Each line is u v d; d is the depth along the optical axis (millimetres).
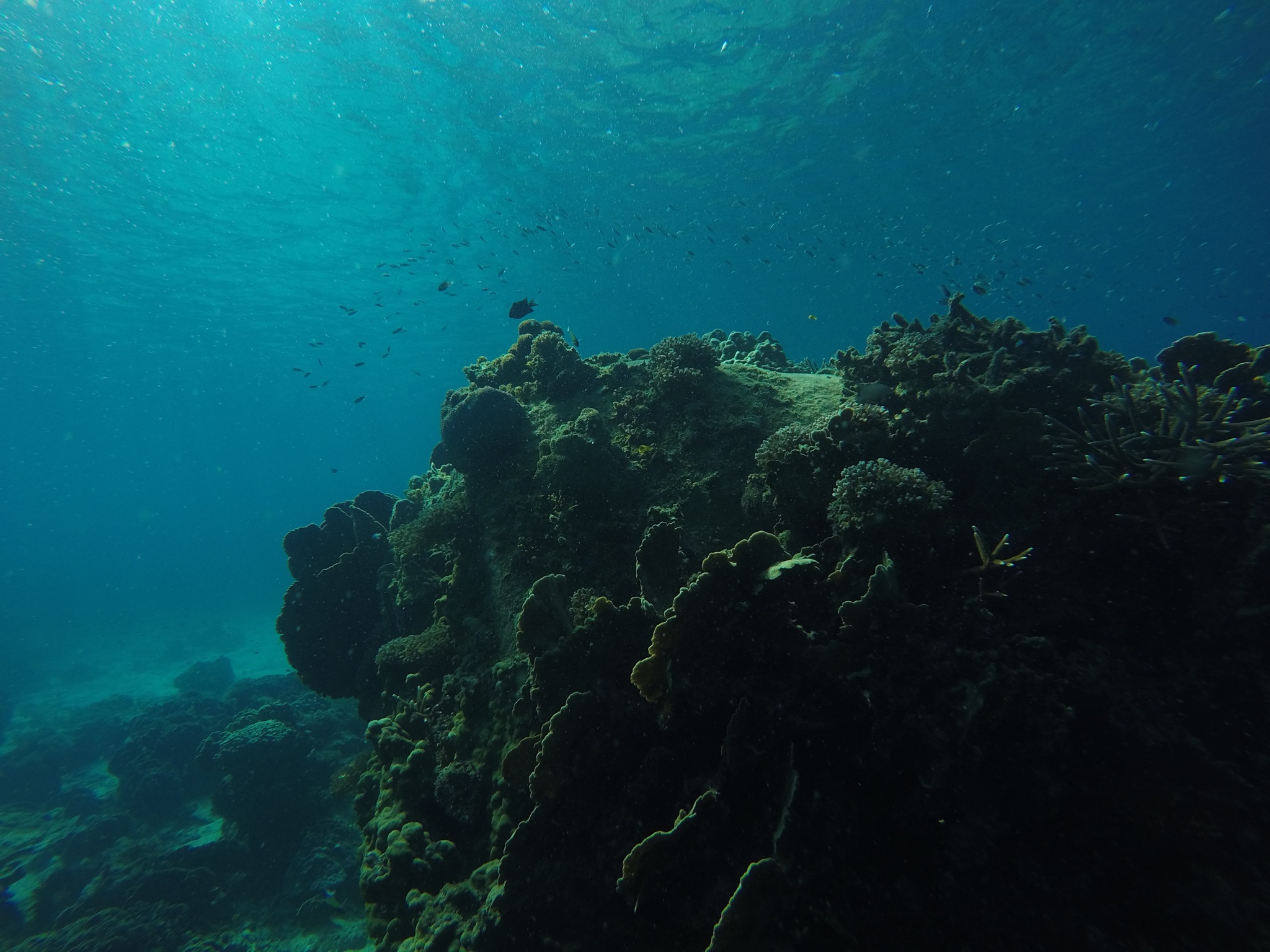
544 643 4633
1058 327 6219
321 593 9211
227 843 10359
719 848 3646
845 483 4480
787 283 47375
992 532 4699
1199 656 4188
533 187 25391
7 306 29781
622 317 52500
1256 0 18188
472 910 4277
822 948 3211
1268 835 3408
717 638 3918
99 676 28531
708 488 5984
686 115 21859
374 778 6582
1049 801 3607
